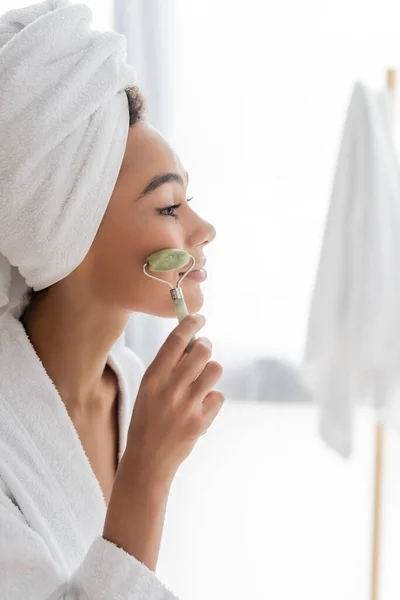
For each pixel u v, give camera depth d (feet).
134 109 2.31
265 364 7.32
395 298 4.71
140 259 2.28
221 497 6.81
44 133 2.05
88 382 2.51
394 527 6.59
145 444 2.04
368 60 6.89
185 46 6.89
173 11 6.57
